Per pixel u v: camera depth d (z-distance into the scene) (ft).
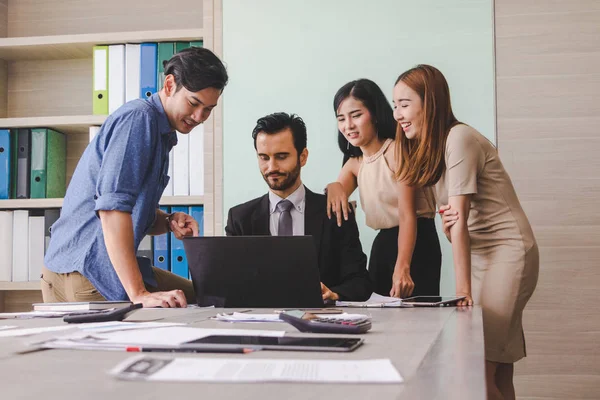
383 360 2.14
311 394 1.66
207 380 1.82
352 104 9.67
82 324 3.69
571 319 9.20
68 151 11.27
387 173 9.50
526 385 9.24
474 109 9.45
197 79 7.00
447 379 1.90
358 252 9.58
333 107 9.77
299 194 9.75
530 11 9.45
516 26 9.47
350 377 1.86
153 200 7.23
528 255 7.42
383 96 9.61
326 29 9.84
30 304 11.11
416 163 9.40
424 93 9.43
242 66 9.96
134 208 7.00
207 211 9.88
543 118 9.38
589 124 9.32
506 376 7.72
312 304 5.68
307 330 3.33
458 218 7.28
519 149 9.39
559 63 9.39
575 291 9.23
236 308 5.60
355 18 9.78
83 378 1.91
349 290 9.50
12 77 11.57
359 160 9.64
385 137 9.56
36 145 10.53
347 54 9.77
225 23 10.03
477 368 2.10
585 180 9.30
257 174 9.86
